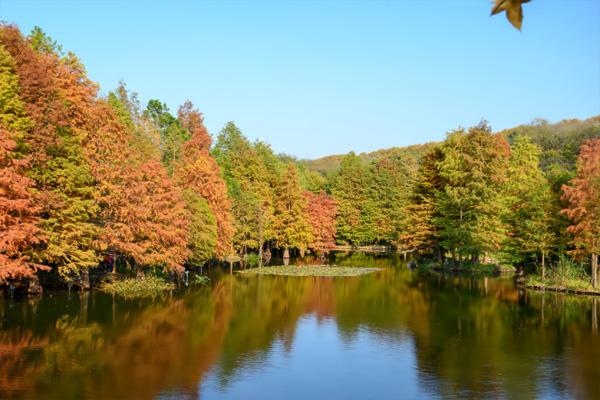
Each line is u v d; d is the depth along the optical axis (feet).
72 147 97.76
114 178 112.06
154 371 57.88
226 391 52.29
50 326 76.89
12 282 97.76
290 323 86.43
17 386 51.06
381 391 53.36
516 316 93.81
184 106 279.49
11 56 88.02
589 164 117.29
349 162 320.50
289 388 53.72
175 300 105.19
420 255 203.92
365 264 198.59
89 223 102.99
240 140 287.28
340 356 66.59
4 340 68.64
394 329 82.79
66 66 108.88
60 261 99.66
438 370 60.80
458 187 167.94
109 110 118.62
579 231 119.14
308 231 228.84
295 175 230.68
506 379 57.62
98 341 69.92
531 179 191.01
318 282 140.56
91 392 50.11
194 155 192.75
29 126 86.53
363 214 288.30
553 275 130.11
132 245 109.60
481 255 181.98
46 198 85.97
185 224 125.18
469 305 105.09
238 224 197.77
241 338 75.00
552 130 334.65
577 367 62.08
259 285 133.18
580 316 93.66
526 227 134.72
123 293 110.63
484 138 167.94
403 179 305.53
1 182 76.28
